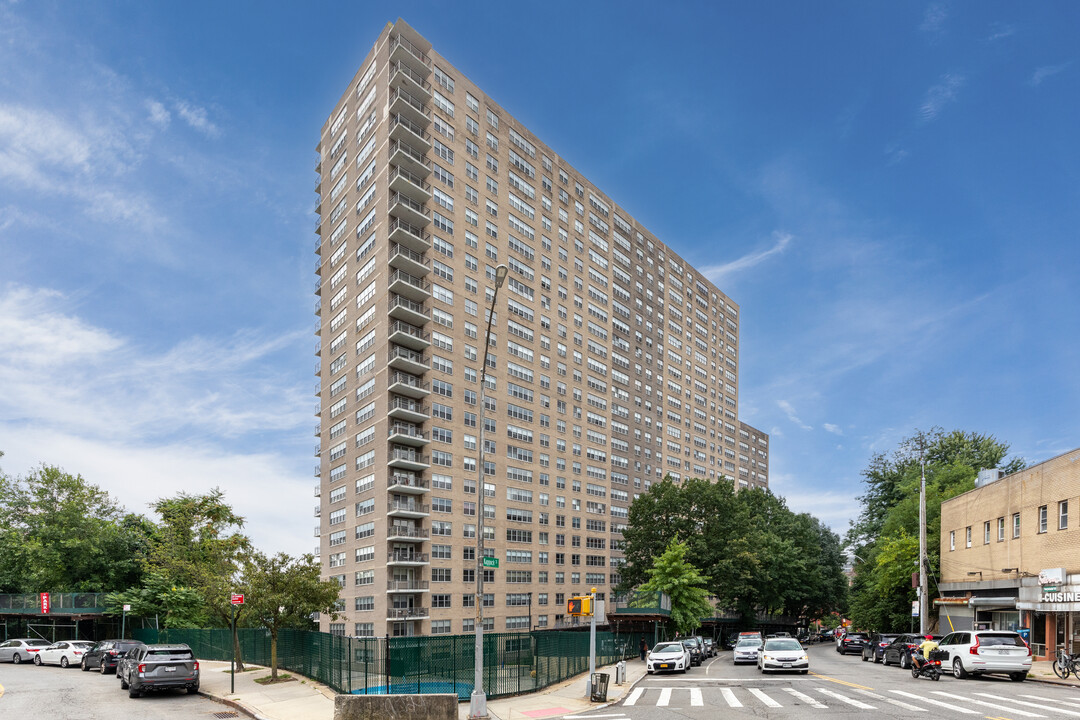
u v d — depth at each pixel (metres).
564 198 94.44
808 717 16.70
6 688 28.25
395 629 64.00
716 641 81.50
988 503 40.16
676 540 59.97
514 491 79.00
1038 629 34.31
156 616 55.00
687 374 120.81
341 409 74.62
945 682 25.20
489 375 77.75
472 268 77.06
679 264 122.62
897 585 52.31
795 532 86.81
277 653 31.84
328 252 81.31
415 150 73.38
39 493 61.38
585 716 18.25
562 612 83.44
